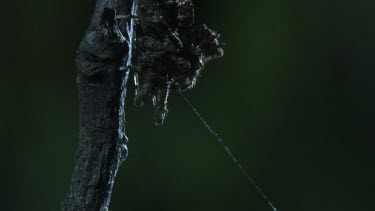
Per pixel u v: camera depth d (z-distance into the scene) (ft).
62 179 2.40
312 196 2.44
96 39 1.04
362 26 2.50
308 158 2.46
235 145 2.45
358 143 2.48
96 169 1.06
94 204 1.06
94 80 1.05
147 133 2.43
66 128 2.43
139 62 1.08
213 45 1.10
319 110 2.48
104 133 1.06
